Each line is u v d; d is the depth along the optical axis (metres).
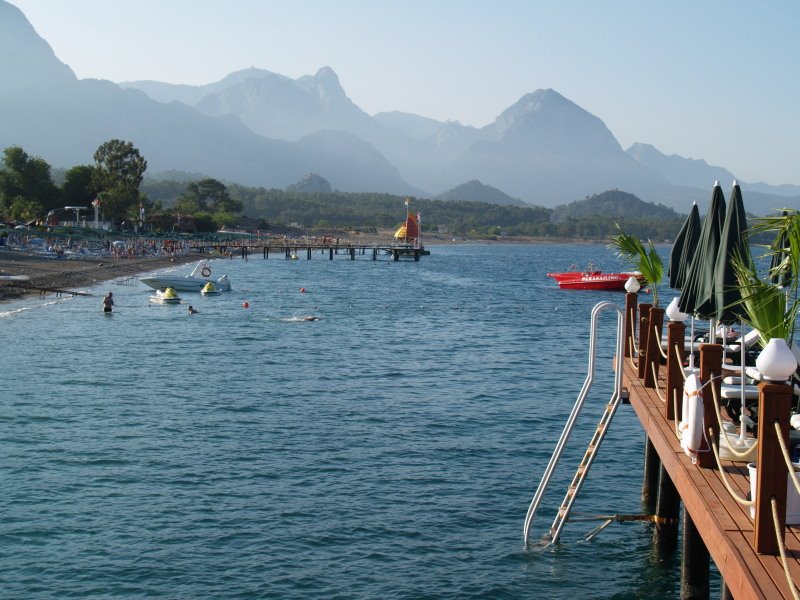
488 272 139.88
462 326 61.19
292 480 22.16
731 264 12.27
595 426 29.05
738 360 17.14
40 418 28.05
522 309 75.25
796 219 10.67
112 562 16.75
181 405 30.81
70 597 15.33
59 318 57.12
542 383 37.72
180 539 18.02
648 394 16.86
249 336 51.59
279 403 31.73
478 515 20.03
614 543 18.61
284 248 180.75
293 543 18.00
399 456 24.73
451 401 33.00
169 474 22.30
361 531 18.80
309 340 50.78
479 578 16.69
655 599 16.02
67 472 22.20
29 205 144.62
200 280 81.69
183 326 55.38
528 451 25.67
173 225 183.62
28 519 18.81
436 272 136.12
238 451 24.69
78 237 123.88
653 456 20.55
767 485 8.69
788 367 8.62
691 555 14.09
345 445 25.75
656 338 17.39
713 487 10.98
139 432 26.56
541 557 17.77
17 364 38.72
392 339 52.69
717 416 11.76
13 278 75.38
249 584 16.05
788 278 11.73
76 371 37.34
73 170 165.00
